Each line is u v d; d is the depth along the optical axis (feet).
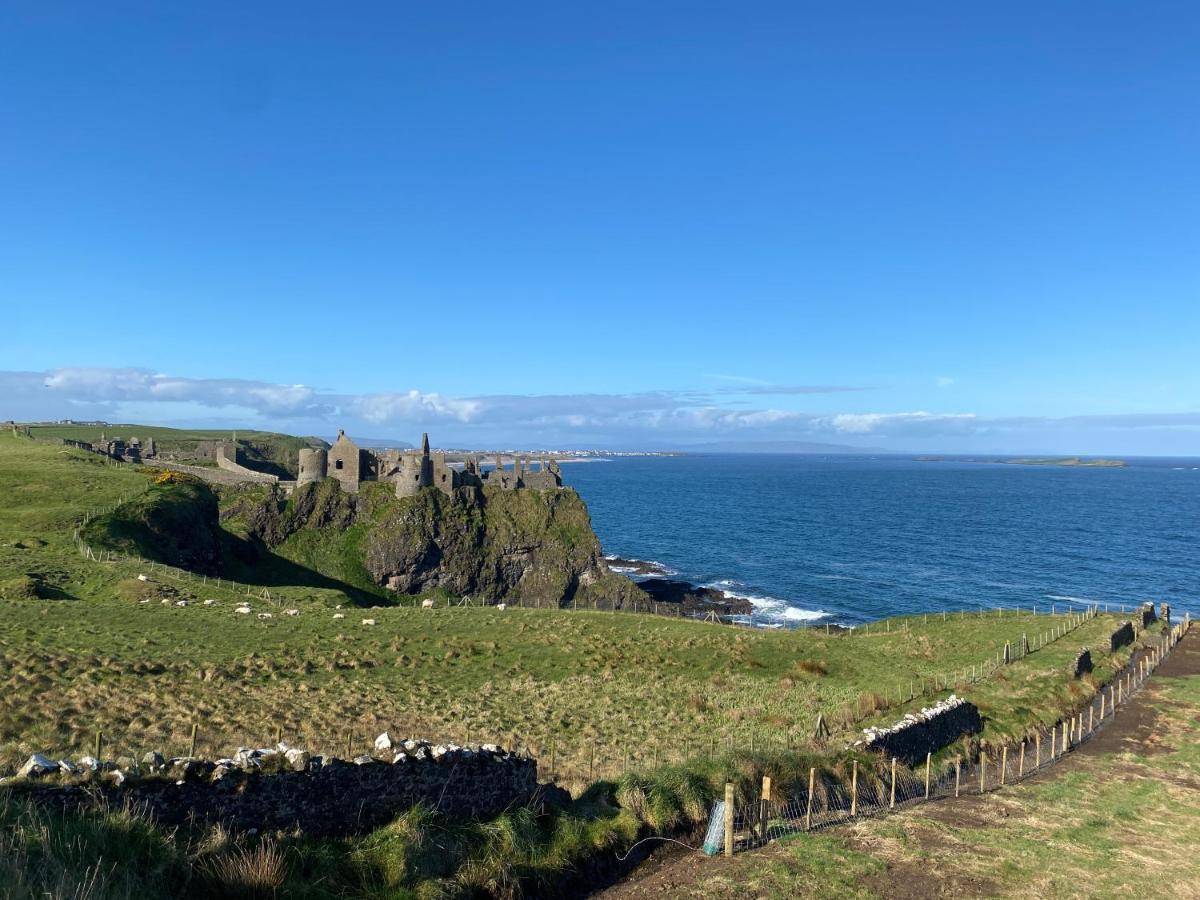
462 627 173.68
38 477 293.43
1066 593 354.13
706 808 69.05
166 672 114.93
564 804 65.16
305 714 101.45
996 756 103.04
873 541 538.47
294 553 355.97
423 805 55.31
